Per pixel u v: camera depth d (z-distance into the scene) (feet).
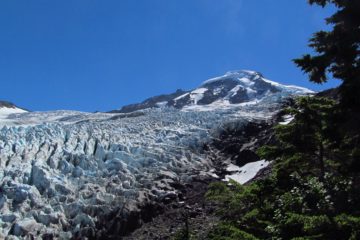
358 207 39.58
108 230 90.53
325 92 130.82
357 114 38.34
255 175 104.99
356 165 40.91
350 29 39.29
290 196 44.73
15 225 90.07
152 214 94.07
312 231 37.58
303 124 49.39
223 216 70.74
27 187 101.65
